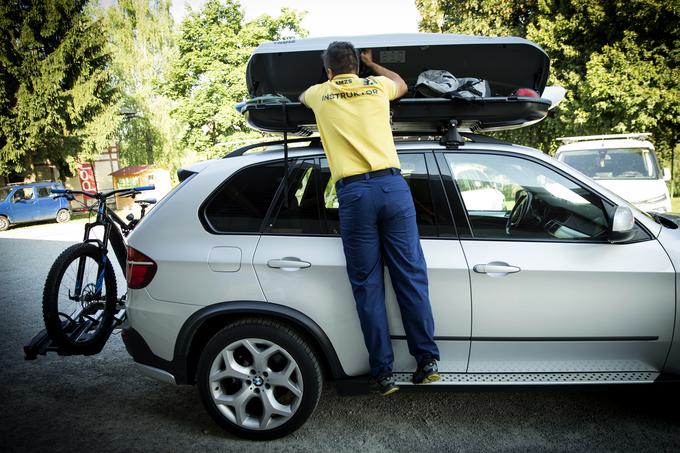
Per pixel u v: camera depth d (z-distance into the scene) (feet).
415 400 9.98
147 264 8.46
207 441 8.61
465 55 10.39
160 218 8.72
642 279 7.95
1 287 21.90
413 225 7.65
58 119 77.77
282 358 8.44
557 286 7.98
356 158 7.51
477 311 8.06
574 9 55.16
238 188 8.67
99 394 10.64
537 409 9.45
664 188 26.17
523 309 8.02
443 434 8.63
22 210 61.21
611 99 48.80
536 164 8.66
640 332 8.07
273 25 87.76
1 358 12.88
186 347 8.41
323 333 8.11
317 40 9.76
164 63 108.37
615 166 28.17
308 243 8.22
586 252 8.07
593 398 9.82
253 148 9.62
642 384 8.13
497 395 10.11
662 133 52.70
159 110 104.68
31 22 77.82
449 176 8.57
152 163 105.91
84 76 80.18
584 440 8.27
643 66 47.03
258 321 8.21
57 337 10.05
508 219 8.41
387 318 7.89
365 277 7.63
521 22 65.21
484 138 9.18
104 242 11.82
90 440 8.68
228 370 8.34
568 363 8.24
